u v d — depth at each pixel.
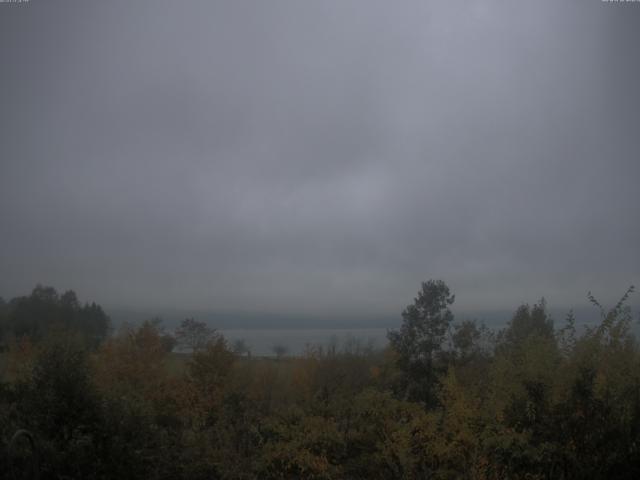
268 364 16.16
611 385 7.18
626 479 6.72
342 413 11.04
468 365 13.51
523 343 8.79
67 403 7.83
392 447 8.90
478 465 7.79
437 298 14.61
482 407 8.36
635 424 6.86
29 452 6.70
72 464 7.18
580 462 6.78
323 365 15.93
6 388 8.88
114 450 7.75
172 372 14.84
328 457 9.78
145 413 8.78
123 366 14.28
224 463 9.15
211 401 12.76
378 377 15.45
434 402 13.30
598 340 7.59
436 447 8.48
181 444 9.40
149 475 8.27
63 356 8.57
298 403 12.91
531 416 7.07
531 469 6.95
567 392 7.19
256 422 11.23
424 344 14.19
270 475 9.37
